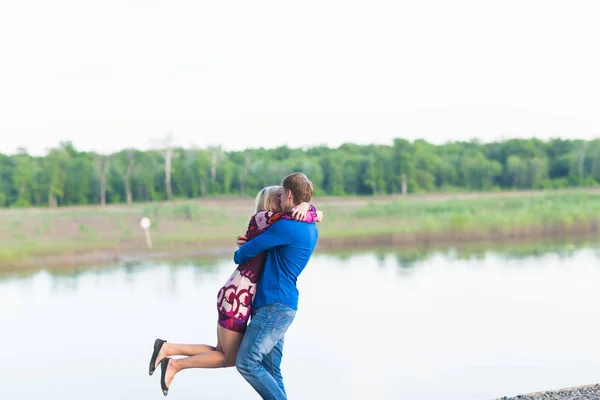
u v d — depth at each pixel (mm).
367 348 8523
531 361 7727
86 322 10734
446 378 7070
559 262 18281
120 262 20609
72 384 7133
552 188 38875
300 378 7141
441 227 27203
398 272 16641
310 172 36688
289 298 4355
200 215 27906
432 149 39031
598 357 7871
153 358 4387
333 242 25562
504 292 13039
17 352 8680
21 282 16156
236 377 7445
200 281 15711
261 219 4398
